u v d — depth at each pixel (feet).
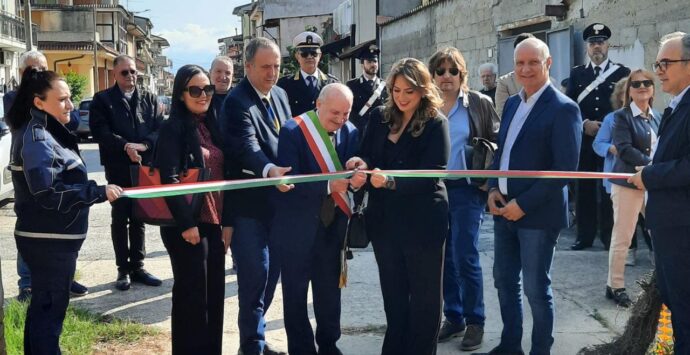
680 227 12.47
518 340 15.46
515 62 14.60
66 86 13.47
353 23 89.45
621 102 21.94
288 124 14.85
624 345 14.87
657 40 28.84
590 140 25.94
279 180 13.42
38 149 12.77
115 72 21.44
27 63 19.07
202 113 14.75
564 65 35.32
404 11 78.33
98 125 21.16
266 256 16.02
